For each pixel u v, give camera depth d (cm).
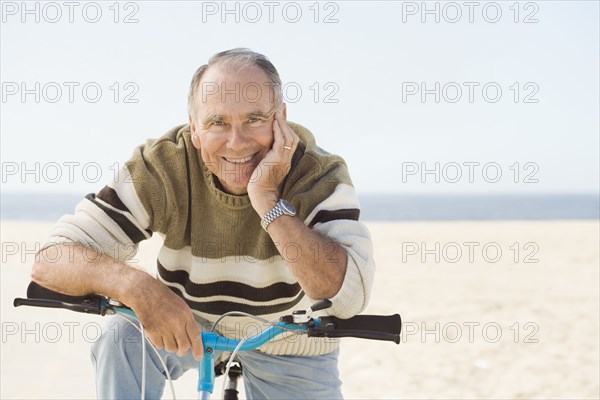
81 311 274
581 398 632
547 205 11738
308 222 318
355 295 293
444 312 1033
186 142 330
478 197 17775
